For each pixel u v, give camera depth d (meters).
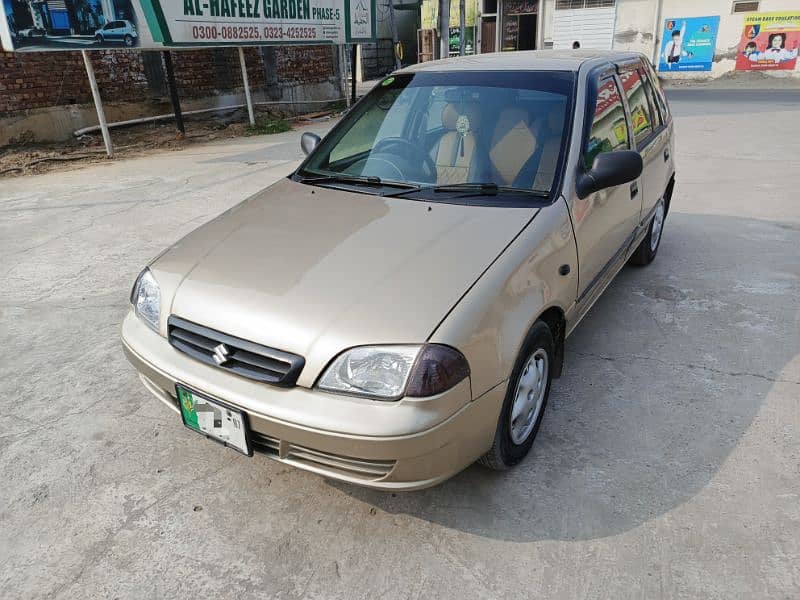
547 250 2.48
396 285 2.15
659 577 2.09
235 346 2.13
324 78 15.52
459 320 2.03
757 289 4.24
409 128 3.23
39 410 3.08
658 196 4.28
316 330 2.03
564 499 2.43
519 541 2.25
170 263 2.55
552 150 2.83
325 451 2.00
